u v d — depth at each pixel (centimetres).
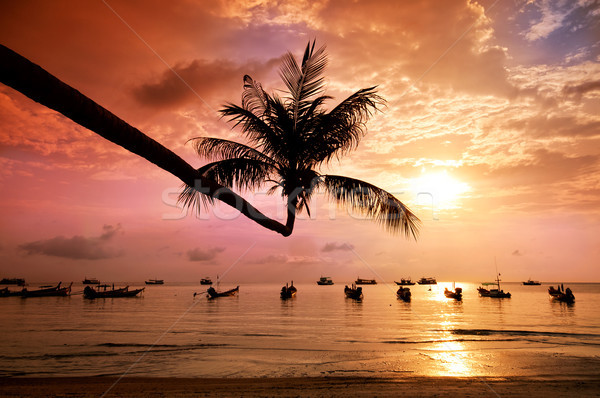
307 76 664
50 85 158
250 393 946
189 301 6825
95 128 190
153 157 230
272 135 662
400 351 1867
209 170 650
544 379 1164
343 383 1070
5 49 141
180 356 1714
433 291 13325
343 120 675
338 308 5172
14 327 2820
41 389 988
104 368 1460
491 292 8200
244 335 2431
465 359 1644
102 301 6675
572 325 3098
